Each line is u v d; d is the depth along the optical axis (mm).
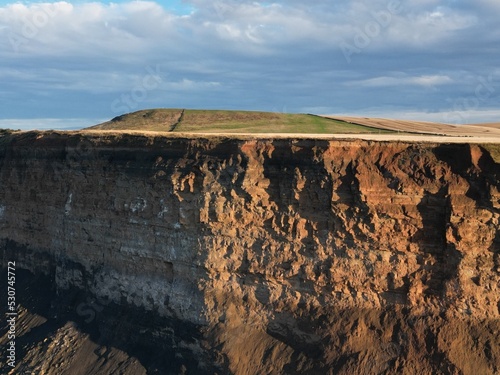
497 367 27969
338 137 36312
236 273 36031
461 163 30766
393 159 32312
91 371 37688
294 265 34000
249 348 33875
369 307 32219
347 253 32625
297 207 34156
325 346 31766
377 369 29906
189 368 35344
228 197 35938
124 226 41656
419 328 30344
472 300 29734
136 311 40250
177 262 37938
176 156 39281
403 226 31375
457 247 29781
